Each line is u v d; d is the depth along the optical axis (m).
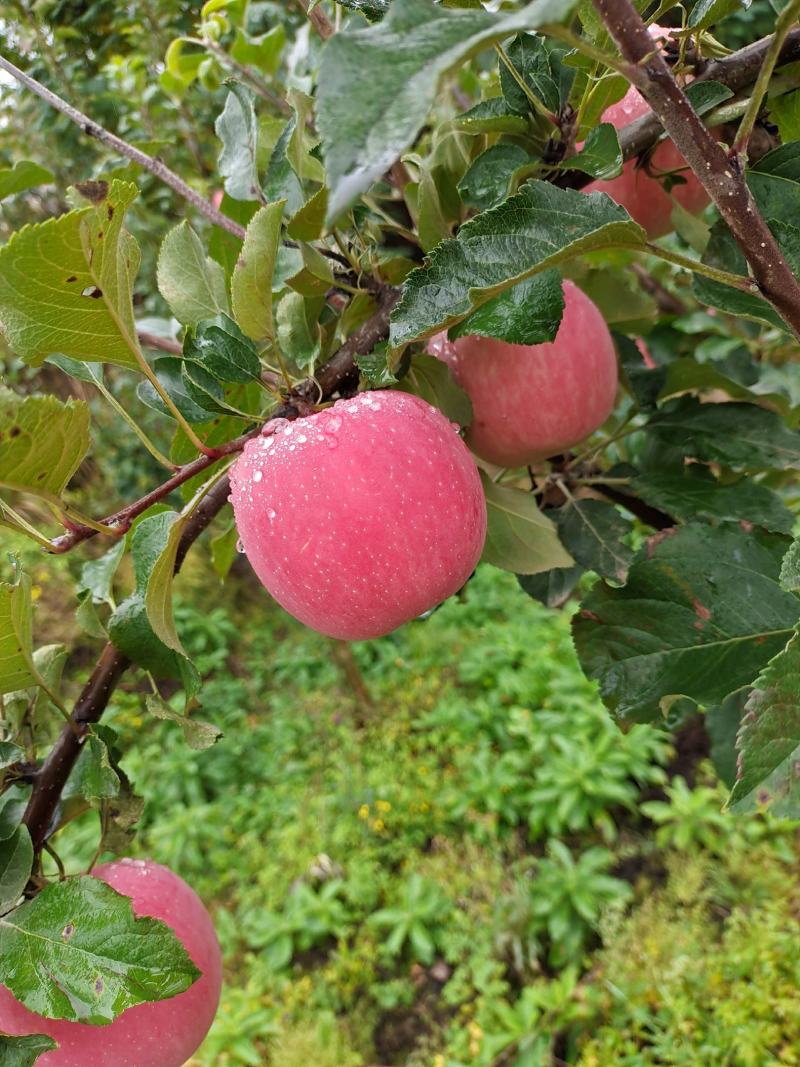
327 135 0.11
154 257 0.90
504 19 0.11
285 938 0.93
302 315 0.26
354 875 0.99
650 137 0.26
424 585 0.22
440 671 1.22
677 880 0.87
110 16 0.78
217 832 1.05
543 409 0.28
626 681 0.27
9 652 0.25
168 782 1.15
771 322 0.22
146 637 0.26
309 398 0.25
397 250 0.29
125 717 1.24
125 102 0.76
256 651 1.40
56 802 0.28
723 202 0.16
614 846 0.96
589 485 0.35
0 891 0.25
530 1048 0.76
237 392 0.27
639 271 0.55
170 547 0.22
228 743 1.21
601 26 0.21
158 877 0.28
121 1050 0.25
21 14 0.75
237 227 0.32
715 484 0.32
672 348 0.43
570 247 0.17
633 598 0.27
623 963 0.81
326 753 1.17
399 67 0.11
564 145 0.25
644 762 1.01
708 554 0.27
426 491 0.21
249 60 0.52
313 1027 0.86
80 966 0.23
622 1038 0.75
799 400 0.42
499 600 1.29
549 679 1.14
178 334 0.42
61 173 0.92
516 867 0.95
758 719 0.17
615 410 0.42
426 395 0.27
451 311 0.19
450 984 0.87
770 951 0.74
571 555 0.32
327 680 1.28
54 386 1.33
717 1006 0.72
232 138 0.31
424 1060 0.83
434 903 0.92
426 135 0.34
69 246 0.18
